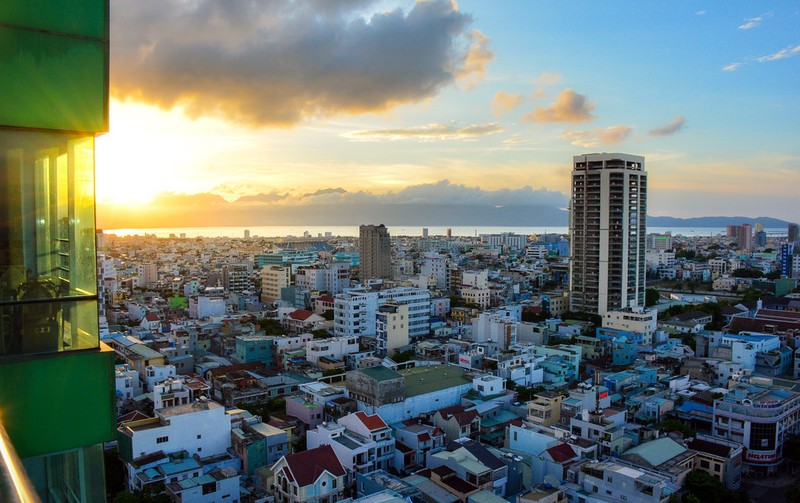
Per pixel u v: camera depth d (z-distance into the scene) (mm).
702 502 56844
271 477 57562
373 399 74875
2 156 10273
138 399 82125
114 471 61469
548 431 66062
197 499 53438
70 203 10852
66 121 10656
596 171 153500
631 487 50844
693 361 97875
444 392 81312
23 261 10445
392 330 114750
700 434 69625
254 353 110188
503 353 97938
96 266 11047
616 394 83250
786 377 99438
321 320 139125
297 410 77000
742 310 153500
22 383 10359
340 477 54656
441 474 55938
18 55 10219
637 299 155875
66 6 10578
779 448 68250
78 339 10852
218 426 64500
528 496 51344
